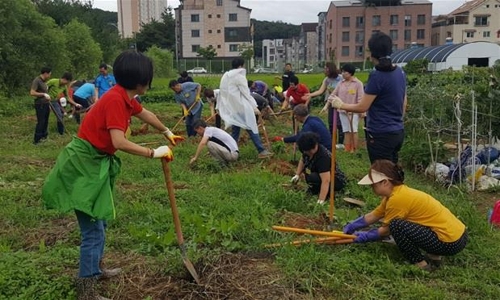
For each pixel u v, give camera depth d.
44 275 3.98
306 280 4.02
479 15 72.69
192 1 76.50
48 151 10.02
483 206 6.44
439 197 6.50
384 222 4.50
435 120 8.35
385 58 5.15
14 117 16.33
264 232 4.95
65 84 12.43
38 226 5.41
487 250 4.74
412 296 3.86
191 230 5.04
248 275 4.09
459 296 3.97
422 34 71.75
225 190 6.69
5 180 7.37
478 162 7.52
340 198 6.39
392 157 5.48
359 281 4.13
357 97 9.39
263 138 11.55
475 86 8.07
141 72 3.47
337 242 4.71
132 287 3.93
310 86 28.05
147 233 4.82
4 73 20.80
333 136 5.22
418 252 4.36
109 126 3.40
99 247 3.68
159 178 7.46
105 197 3.50
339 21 72.19
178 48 77.81
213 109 12.06
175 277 4.08
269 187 6.75
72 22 30.94
